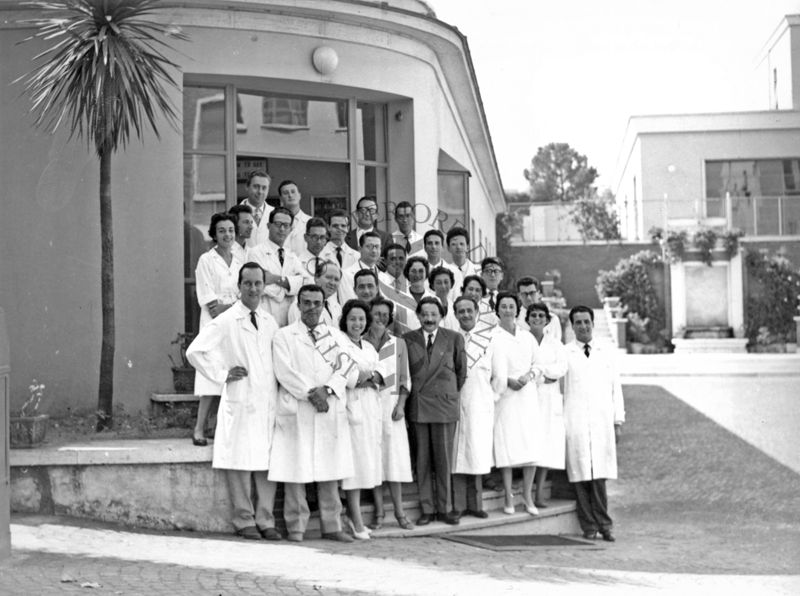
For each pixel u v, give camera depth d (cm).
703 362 3294
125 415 1143
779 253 4056
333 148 1392
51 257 1193
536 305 1092
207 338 895
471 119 1989
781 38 4234
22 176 1194
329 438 901
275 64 1288
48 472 899
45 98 1166
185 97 1282
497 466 1045
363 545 902
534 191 6112
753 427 1922
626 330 3953
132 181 1209
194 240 1280
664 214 4275
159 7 1091
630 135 4572
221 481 910
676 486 1452
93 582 695
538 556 930
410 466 974
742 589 813
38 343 1188
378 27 1371
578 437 1095
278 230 1005
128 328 1198
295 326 908
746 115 4316
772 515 1260
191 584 702
